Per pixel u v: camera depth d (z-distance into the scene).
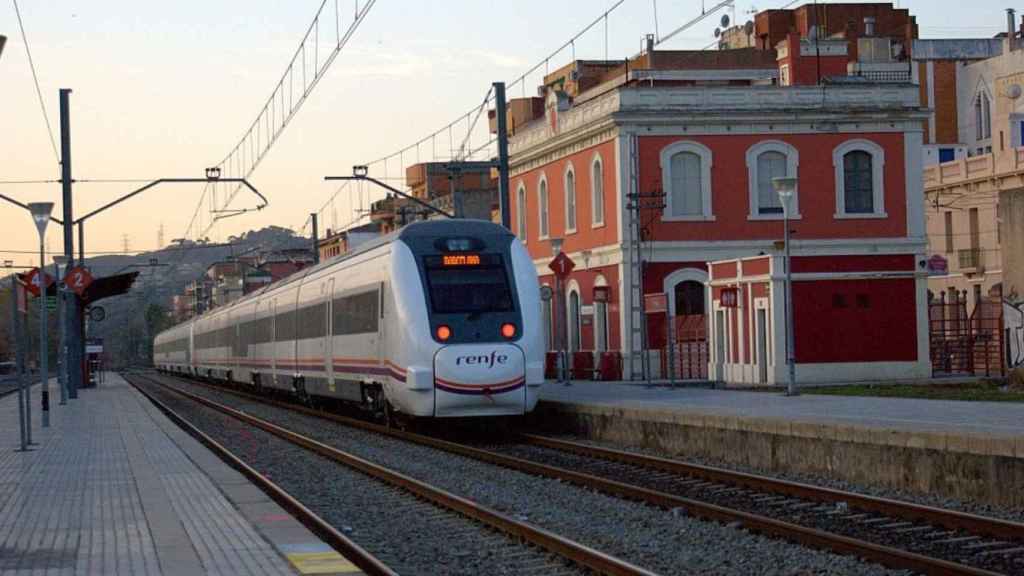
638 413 25.73
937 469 17.30
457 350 26.45
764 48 74.38
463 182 89.12
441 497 17.12
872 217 48.12
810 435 20.03
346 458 23.12
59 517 15.41
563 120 52.34
